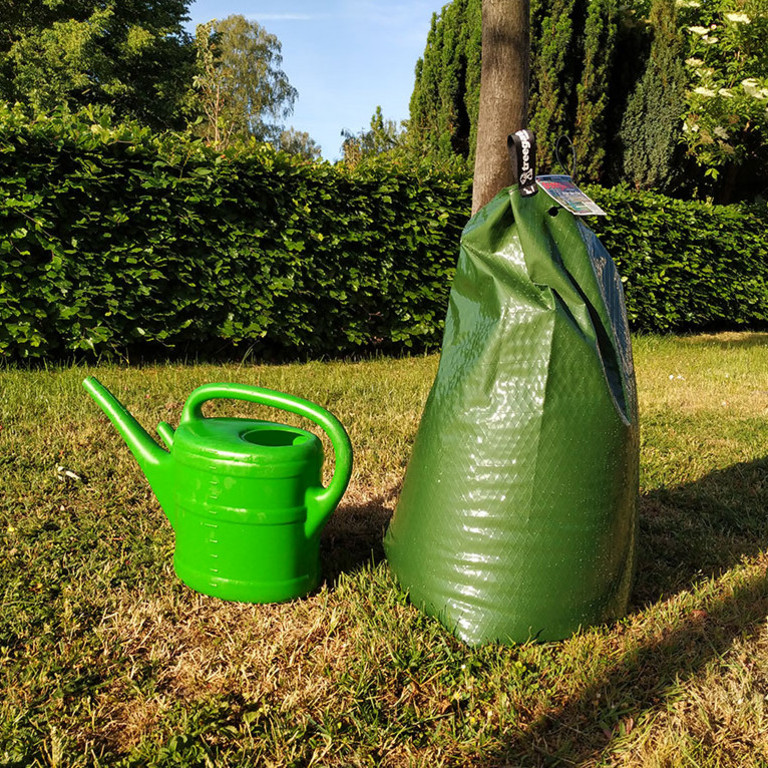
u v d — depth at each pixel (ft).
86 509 10.30
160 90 73.00
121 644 7.22
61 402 15.03
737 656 7.43
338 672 6.93
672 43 35.78
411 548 8.04
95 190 19.49
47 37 67.15
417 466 8.08
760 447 15.10
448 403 7.67
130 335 20.47
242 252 21.49
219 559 7.91
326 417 7.84
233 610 7.92
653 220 31.40
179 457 7.98
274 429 8.50
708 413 17.92
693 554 9.95
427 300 25.57
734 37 37.22
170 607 7.93
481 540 7.37
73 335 19.45
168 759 5.74
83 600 7.94
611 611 7.82
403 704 6.56
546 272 7.27
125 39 71.77
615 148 37.76
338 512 10.80
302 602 8.11
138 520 10.11
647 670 7.20
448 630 7.56
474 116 34.04
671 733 6.19
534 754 6.04
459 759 5.96
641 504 11.83
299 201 22.52
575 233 7.52
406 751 6.02
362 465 12.72
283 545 7.90
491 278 7.50
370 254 24.12
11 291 18.66
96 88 69.56
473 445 7.39
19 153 18.65
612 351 7.55
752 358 26.94
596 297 7.50
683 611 8.30
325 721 6.23
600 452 7.30
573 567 7.37
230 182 21.34
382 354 25.27
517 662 7.11
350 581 8.54
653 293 32.50
